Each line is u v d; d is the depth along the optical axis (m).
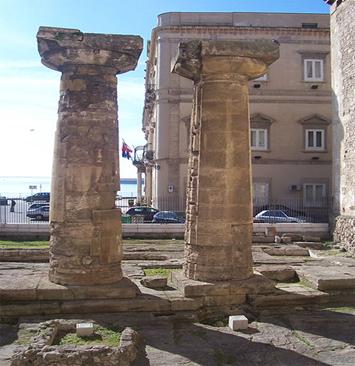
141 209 31.20
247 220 11.20
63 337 8.70
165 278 11.84
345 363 7.85
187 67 11.13
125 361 7.49
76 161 10.47
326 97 37.12
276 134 36.97
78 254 10.39
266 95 36.97
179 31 36.28
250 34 36.72
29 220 30.17
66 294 10.12
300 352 8.32
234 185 11.03
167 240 22.67
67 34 10.23
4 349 7.97
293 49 37.03
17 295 10.05
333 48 24.33
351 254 19.75
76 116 10.54
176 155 36.22
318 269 13.66
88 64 10.58
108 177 10.70
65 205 10.47
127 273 13.57
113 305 10.04
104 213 10.55
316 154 37.03
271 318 10.18
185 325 9.76
